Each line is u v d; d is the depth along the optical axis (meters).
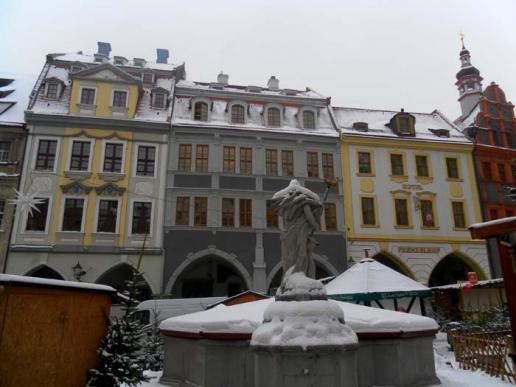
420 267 25.73
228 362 7.44
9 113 25.08
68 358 6.80
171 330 8.63
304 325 5.36
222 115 27.42
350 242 25.39
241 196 24.98
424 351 8.52
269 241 24.42
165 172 24.52
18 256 21.70
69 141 24.02
